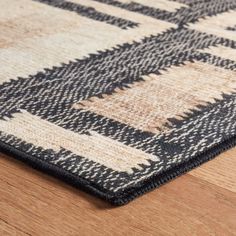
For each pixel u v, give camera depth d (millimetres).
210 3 1756
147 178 891
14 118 1047
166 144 988
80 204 858
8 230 797
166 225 825
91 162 927
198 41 1451
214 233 814
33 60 1293
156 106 1115
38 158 934
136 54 1354
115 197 855
